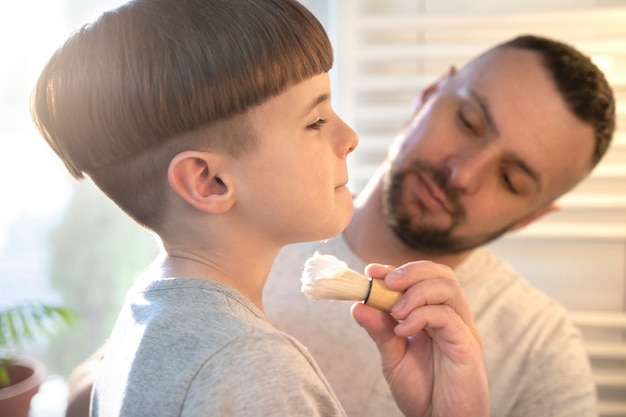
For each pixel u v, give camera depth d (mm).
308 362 525
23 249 1404
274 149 522
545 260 1300
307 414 479
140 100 499
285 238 564
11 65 1320
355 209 1024
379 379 906
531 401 936
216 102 496
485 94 935
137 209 557
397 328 650
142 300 546
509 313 972
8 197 1381
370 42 1247
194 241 550
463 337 664
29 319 1313
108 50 508
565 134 914
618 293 1296
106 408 564
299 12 536
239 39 498
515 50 959
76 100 517
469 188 917
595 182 1229
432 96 1021
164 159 521
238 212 540
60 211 1399
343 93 1229
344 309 938
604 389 1299
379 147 1244
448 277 681
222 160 519
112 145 523
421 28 1203
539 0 1233
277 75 508
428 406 706
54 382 1456
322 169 547
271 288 961
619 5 1222
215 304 508
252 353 476
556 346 960
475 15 1192
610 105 954
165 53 495
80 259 1421
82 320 1443
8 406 973
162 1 518
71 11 1295
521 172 924
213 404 461
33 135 1361
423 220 938
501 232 988
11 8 1296
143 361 499
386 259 1001
